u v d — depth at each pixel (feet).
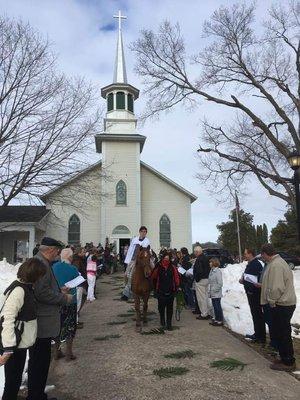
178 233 122.01
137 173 121.60
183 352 27.32
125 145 123.24
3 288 43.78
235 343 30.45
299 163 44.14
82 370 24.57
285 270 24.91
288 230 164.86
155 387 21.44
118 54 138.00
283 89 77.30
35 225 102.06
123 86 130.21
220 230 207.41
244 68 79.00
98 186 92.58
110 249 96.99
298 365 25.85
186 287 46.37
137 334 32.96
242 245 194.59
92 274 52.54
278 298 24.70
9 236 113.39
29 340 16.33
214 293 36.81
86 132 66.74
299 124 73.31
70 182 78.02
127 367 24.73
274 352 27.53
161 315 35.70
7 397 16.24
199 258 40.40
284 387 21.71
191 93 84.33
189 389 21.09
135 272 35.42
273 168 77.30
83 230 117.29
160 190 124.06
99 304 49.78
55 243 18.93
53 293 18.29
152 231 121.49
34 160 63.62
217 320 36.58
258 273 30.30
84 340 31.91
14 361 16.38
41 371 18.22
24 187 64.80
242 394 20.47
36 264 16.76
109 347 29.37
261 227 212.43
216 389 21.11
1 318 15.90
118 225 117.80
